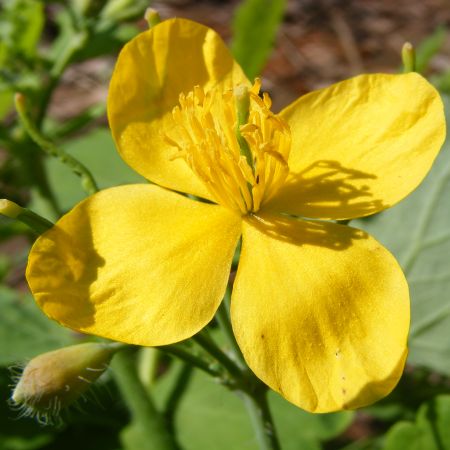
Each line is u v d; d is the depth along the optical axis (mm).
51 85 73
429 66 137
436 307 71
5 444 71
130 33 81
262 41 83
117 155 88
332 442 82
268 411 50
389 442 58
